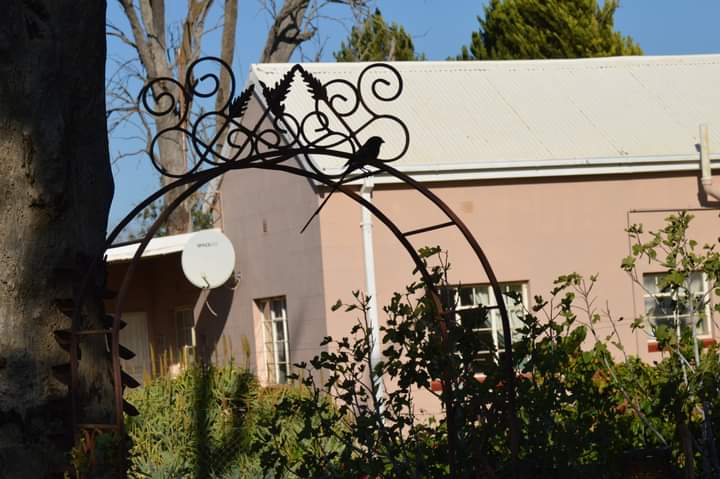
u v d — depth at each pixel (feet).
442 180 45.93
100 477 15.80
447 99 51.83
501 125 50.16
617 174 48.98
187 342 57.93
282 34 69.31
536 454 17.52
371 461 17.30
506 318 17.56
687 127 52.19
